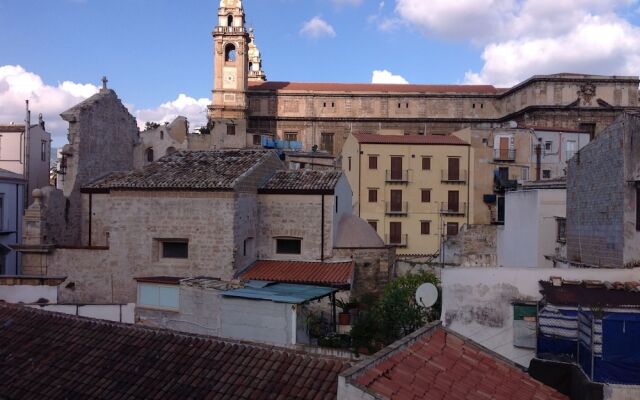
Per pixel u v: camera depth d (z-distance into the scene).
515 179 64.81
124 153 39.97
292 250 32.09
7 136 42.31
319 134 93.12
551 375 13.37
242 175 29.92
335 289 25.69
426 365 11.83
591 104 80.62
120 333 15.12
